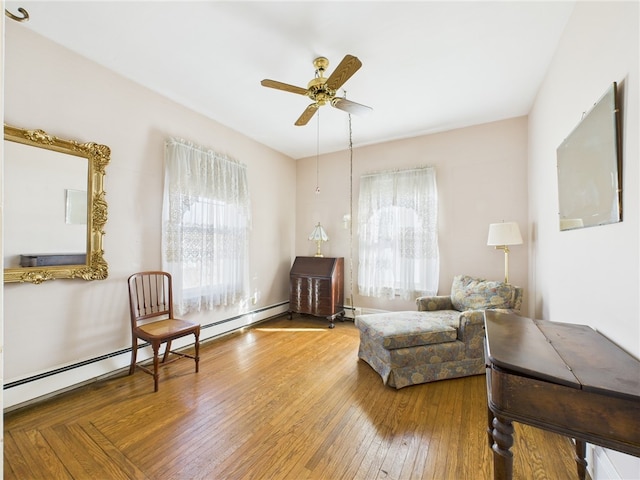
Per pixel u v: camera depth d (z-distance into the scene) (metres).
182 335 2.43
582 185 1.67
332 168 4.60
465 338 2.53
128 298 2.60
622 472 1.23
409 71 2.49
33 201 2.05
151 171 2.80
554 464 1.56
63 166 2.20
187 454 1.60
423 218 3.74
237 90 2.81
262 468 1.51
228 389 2.29
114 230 2.51
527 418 1.02
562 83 2.07
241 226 3.70
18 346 1.99
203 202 3.18
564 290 2.05
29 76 2.04
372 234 4.11
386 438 1.74
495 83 2.66
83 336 2.31
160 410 2.00
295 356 2.96
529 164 3.16
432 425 1.87
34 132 2.04
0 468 0.54
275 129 3.72
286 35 2.08
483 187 3.48
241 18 1.93
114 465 1.52
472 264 3.53
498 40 2.12
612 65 1.40
